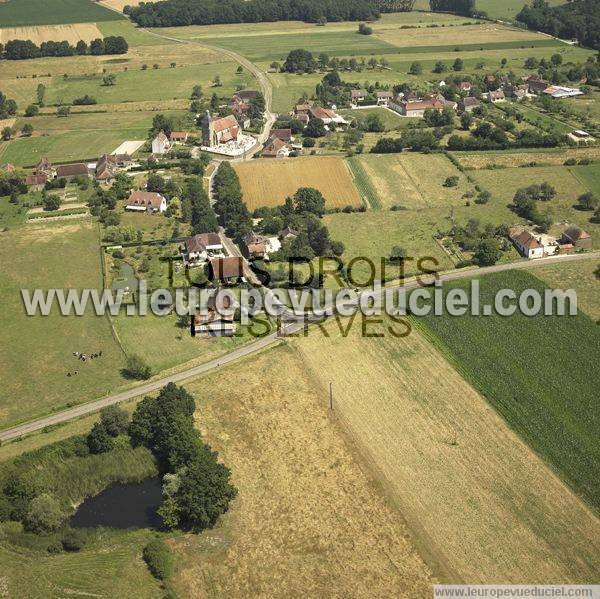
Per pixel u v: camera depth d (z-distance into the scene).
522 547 133.75
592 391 172.88
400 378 180.12
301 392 176.25
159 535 142.25
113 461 158.62
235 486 150.50
